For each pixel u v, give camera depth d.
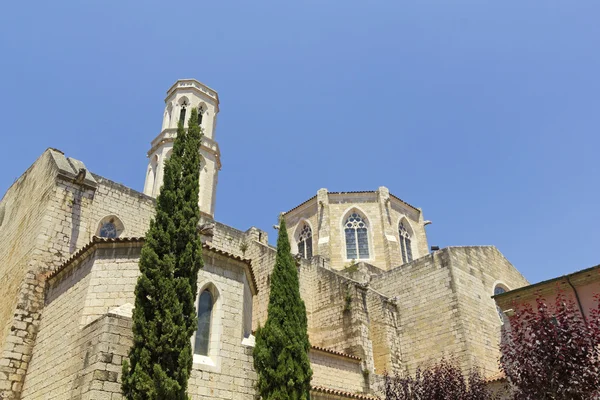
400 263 44.75
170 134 43.44
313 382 23.27
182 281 15.88
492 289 34.09
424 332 31.19
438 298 31.44
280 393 17.62
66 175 24.77
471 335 29.45
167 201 17.62
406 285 33.91
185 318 15.58
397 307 33.56
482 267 34.28
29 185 27.88
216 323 17.80
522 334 16.11
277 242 22.47
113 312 15.44
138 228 27.41
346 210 48.44
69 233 23.62
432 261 32.91
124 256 17.55
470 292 31.75
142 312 14.91
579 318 16.00
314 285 32.25
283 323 19.62
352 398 22.89
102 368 14.13
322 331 29.92
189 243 16.94
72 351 15.96
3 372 18.34
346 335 28.41
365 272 37.91
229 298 18.66
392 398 20.27
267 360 18.19
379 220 47.69
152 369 14.09
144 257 16.02
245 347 18.34
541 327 15.43
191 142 19.78
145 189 42.09
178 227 17.19
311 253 48.00
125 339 14.98
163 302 15.18
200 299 17.92
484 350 29.58
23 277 21.31
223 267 19.09
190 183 18.61
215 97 48.47
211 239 32.69
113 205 26.66
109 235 25.97
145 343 14.46
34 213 24.83
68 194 24.55
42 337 18.97
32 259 21.59
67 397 14.95
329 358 24.84
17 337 19.34
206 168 42.69
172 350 14.55
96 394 13.69
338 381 24.56
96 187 26.06
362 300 29.56
